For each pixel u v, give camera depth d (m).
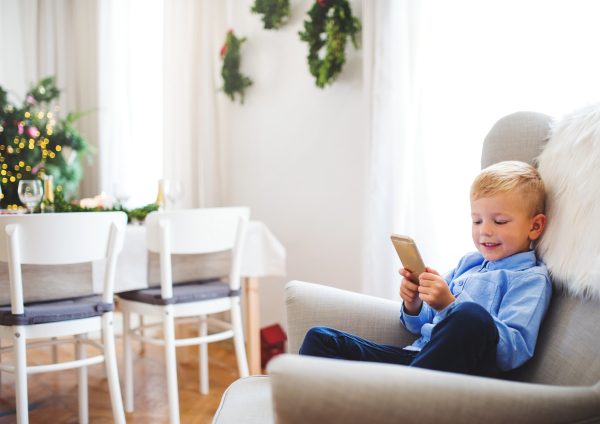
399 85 1.85
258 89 2.64
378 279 1.89
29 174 2.62
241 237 1.75
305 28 2.25
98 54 3.42
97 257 1.41
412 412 0.55
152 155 3.29
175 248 1.60
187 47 2.82
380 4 1.88
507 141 1.07
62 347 2.52
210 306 1.70
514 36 1.65
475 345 0.73
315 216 2.42
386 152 1.88
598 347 0.72
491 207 0.95
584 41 1.50
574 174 0.89
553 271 0.87
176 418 1.58
